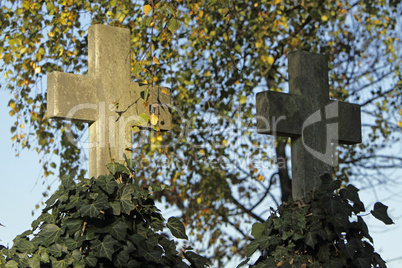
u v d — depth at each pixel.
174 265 3.37
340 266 3.59
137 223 3.33
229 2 5.79
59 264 3.17
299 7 8.08
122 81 3.73
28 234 3.32
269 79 8.81
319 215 3.65
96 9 6.39
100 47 3.68
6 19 6.77
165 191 9.44
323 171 4.04
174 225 3.49
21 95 7.09
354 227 3.65
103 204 3.18
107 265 3.20
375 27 8.70
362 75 9.09
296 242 3.65
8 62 6.83
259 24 7.34
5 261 3.23
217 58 7.94
